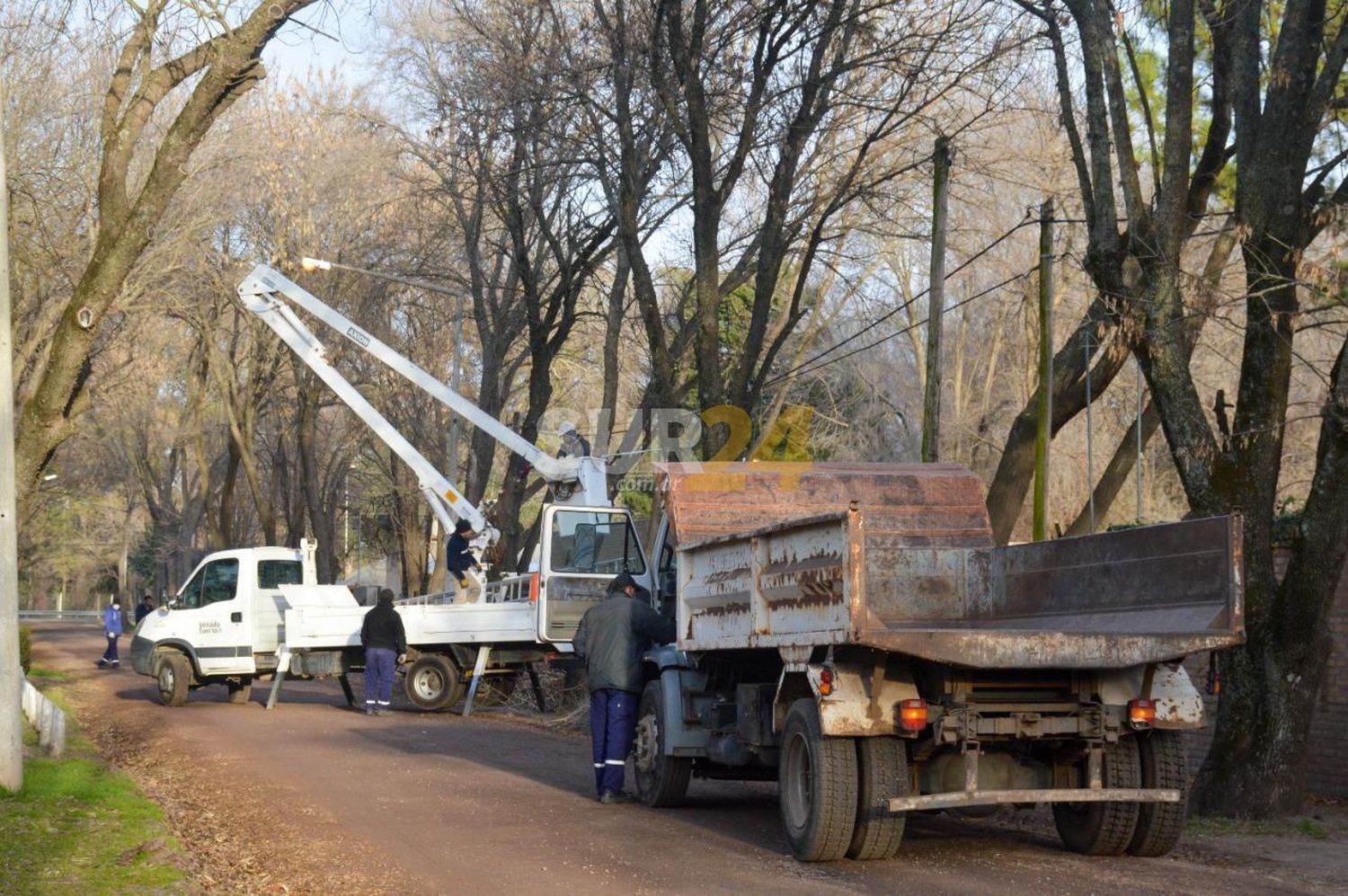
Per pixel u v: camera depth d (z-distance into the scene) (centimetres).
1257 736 1930
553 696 3872
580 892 1383
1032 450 3328
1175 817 1577
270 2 2356
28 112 3644
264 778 2269
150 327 6012
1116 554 1686
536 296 4812
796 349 6269
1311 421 4984
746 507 2023
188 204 4812
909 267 6462
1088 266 2116
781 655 1605
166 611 4003
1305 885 1418
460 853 1600
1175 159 2002
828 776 1514
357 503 8894
